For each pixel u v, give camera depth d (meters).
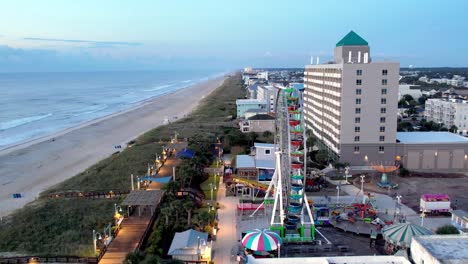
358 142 124.81
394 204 96.88
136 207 90.94
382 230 74.88
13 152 161.75
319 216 86.94
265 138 164.12
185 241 69.69
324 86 145.00
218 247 74.19
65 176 128.88
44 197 105.88
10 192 113.44
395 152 125.75
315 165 131.12
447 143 125.19
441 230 72.00
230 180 111.19
